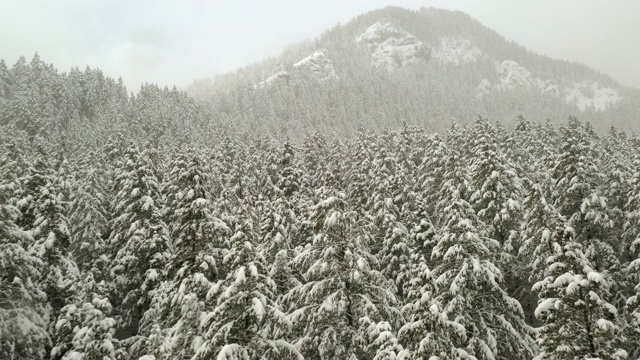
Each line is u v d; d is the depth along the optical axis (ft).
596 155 128.57
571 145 88.38
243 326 42.32
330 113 535.60
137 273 90.99
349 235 53.93
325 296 52.70
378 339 43.88
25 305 63.62
